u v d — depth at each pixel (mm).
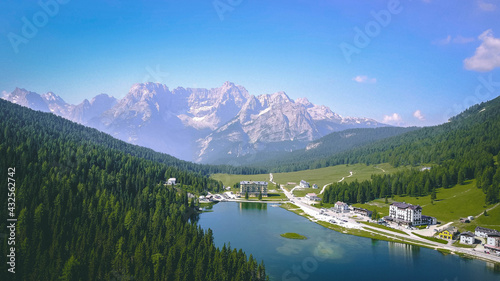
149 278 137000
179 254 155250
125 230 177375
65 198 194500
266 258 181250
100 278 137875
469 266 172125
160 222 193375
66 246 155625
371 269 167375
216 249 157250
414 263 175875
